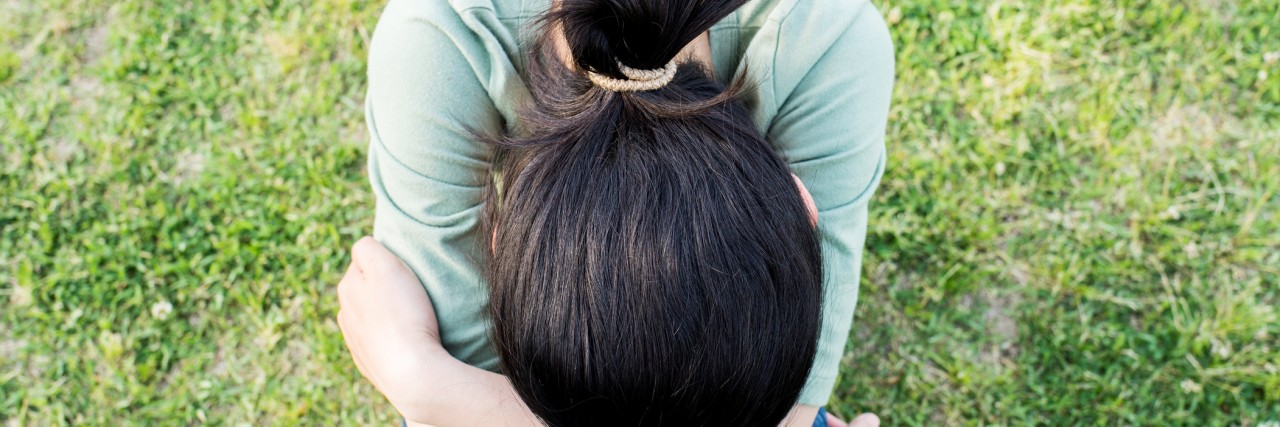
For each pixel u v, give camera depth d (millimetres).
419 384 1080
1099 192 1831
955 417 1762
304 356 1793
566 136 787
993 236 1821
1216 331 1747
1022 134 1856
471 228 1063
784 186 814
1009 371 1776
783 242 776
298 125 1895
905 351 1784
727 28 975
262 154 1868
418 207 1043
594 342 740
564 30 767
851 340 1793
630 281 722
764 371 776
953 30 1923
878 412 1766
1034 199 1849
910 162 1846
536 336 773
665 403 761
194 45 1947
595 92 801
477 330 1122
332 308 1800
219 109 1918
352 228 1831
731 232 739
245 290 1806
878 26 1000
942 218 1816
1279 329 1737
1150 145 1864
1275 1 1924
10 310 1791
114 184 1861
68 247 1825
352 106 1910
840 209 1036
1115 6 1923
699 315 726
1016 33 1910
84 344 1783
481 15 935
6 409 1745
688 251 722
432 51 951
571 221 744
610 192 738
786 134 1020
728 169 767
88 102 1915
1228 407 1734
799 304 794
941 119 1885
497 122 1034
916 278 1814
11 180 1844
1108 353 1764
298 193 1854
